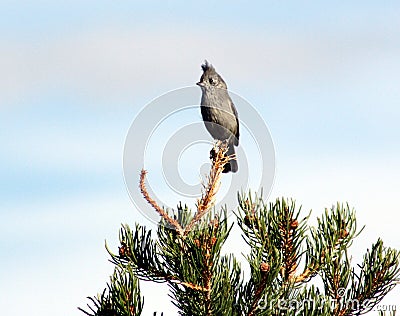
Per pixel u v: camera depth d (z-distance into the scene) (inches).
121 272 297.3
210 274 299.7
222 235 300.0
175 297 310.5
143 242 318.3
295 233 316.2
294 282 314.3
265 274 295.3
